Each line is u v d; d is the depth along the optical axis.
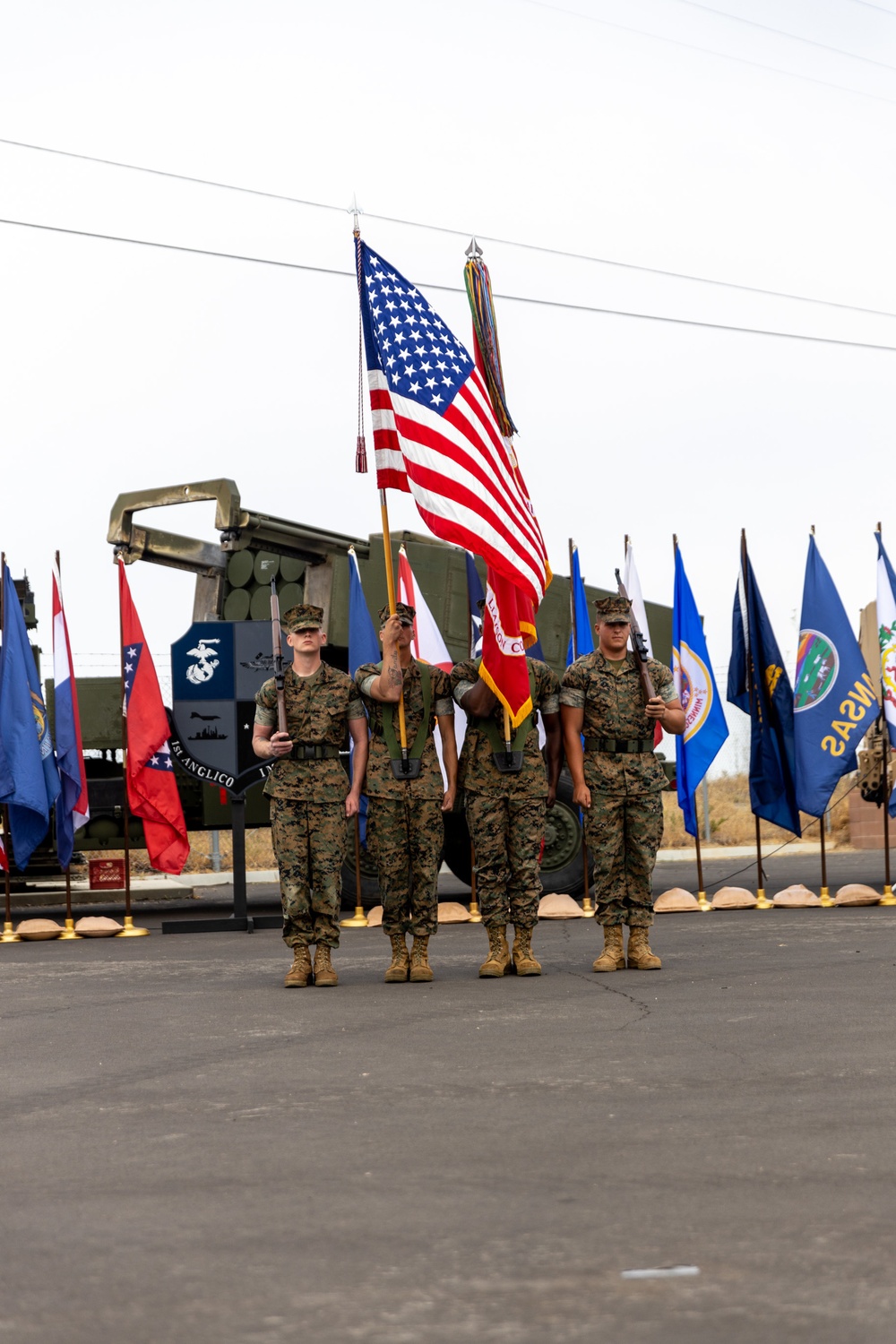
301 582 13.93
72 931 12.41
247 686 12.27
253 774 12.28
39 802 12.10
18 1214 3.56
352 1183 3.74
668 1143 4.06
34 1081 5.34
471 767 8.17
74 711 12.38
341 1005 7.06
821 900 12.70
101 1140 4.36
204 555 14.05
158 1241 3.29
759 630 12.90
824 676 12.63
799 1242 3.15
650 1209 3.43
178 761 13.36
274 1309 2.81
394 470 8.65
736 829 28.36
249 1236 3.31
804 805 12.67
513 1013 6.59
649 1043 5.69
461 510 8.28
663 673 8.45
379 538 13.88
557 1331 2.66
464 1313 2.76
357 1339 2.64
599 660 8.37
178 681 12.28
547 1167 3.83
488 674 7.97
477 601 13.41
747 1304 2.78
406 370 8.46
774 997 6.86
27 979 8.80
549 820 13.09
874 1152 3.90
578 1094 4.76
